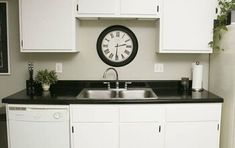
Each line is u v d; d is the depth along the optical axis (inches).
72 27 100.9
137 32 114.4
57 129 92.0
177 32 101.7
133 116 91.8
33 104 91.1
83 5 99.7
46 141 92.6
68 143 92.6
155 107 91.8
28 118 91.6
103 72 116.0
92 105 91.1
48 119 91.6
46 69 112.8
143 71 116.3
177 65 116.5
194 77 109.3
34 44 101.0
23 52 110.1
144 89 112.6
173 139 93.6
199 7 100.7
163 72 116.7
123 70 116.2
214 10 100.9
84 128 91.9
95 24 113.7
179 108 92.4
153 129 92.7
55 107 91.3
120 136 92.5
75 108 91.2
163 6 100.4
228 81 96.7
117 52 114.9
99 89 113.0
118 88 114.2
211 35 102.0
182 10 100.7
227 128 98.0
